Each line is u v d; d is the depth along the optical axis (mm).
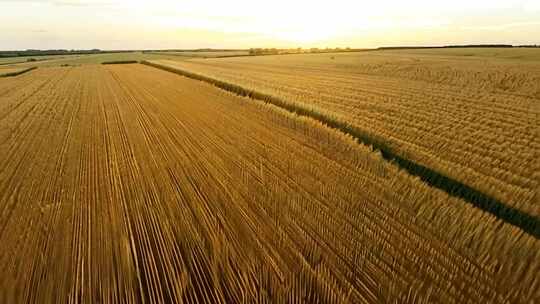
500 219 6246
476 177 8359
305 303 4566
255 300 4645
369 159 9578
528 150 10438
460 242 5715
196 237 6316
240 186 8375
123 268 5543
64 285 5199
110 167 10172
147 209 7492
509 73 32875
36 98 25281
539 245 5477
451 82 28469
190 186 8562
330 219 6633
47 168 10234
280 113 15461
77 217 7254
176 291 4973
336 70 45875
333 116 14484
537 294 4473
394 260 5363
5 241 6418
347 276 5070
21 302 4859
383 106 17438
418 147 10727
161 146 12023
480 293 4617
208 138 12695
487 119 14438
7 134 14398
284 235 6180
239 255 5672
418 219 6484
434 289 4711
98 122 16219
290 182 8430
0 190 8758
